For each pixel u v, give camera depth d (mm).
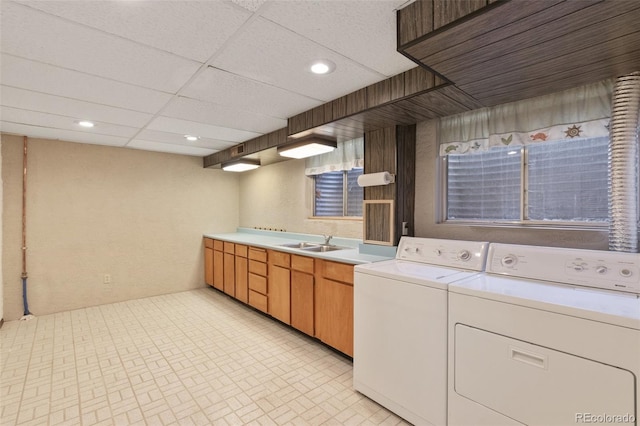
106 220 4027
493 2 1067
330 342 2605
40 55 1717
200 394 2064
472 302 1500
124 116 2801
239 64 1842
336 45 1638
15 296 3441
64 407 1923
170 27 1469
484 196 2336
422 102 2004
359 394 2062
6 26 1441
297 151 3148
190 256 4750
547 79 1645
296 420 1809
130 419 1814
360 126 2570
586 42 1275
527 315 1326
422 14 1276
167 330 3164
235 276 4031
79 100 2395
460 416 1544
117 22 1427
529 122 2010
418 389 1717
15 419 1810
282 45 1635
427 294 1677
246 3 1297
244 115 2791
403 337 1792
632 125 1537
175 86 2150
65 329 3172
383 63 1830
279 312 3229
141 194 4289
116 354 2631
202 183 4871
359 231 3354
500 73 1578
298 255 2963
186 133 3430
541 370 1287
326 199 3836
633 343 1088
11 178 3426
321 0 1279
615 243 1567
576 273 1547
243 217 5191
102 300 3994
